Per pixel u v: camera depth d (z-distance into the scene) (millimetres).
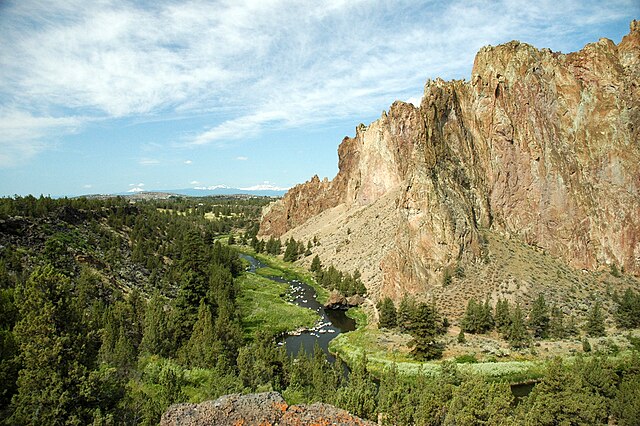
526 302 84188
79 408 26969
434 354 64500
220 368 44938
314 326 87312
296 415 22172
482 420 33875
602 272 98312
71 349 28141
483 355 65500
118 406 29812
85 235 108625
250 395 23875
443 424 35125
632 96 105062
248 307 95938
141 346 52656
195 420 21719
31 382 26359
